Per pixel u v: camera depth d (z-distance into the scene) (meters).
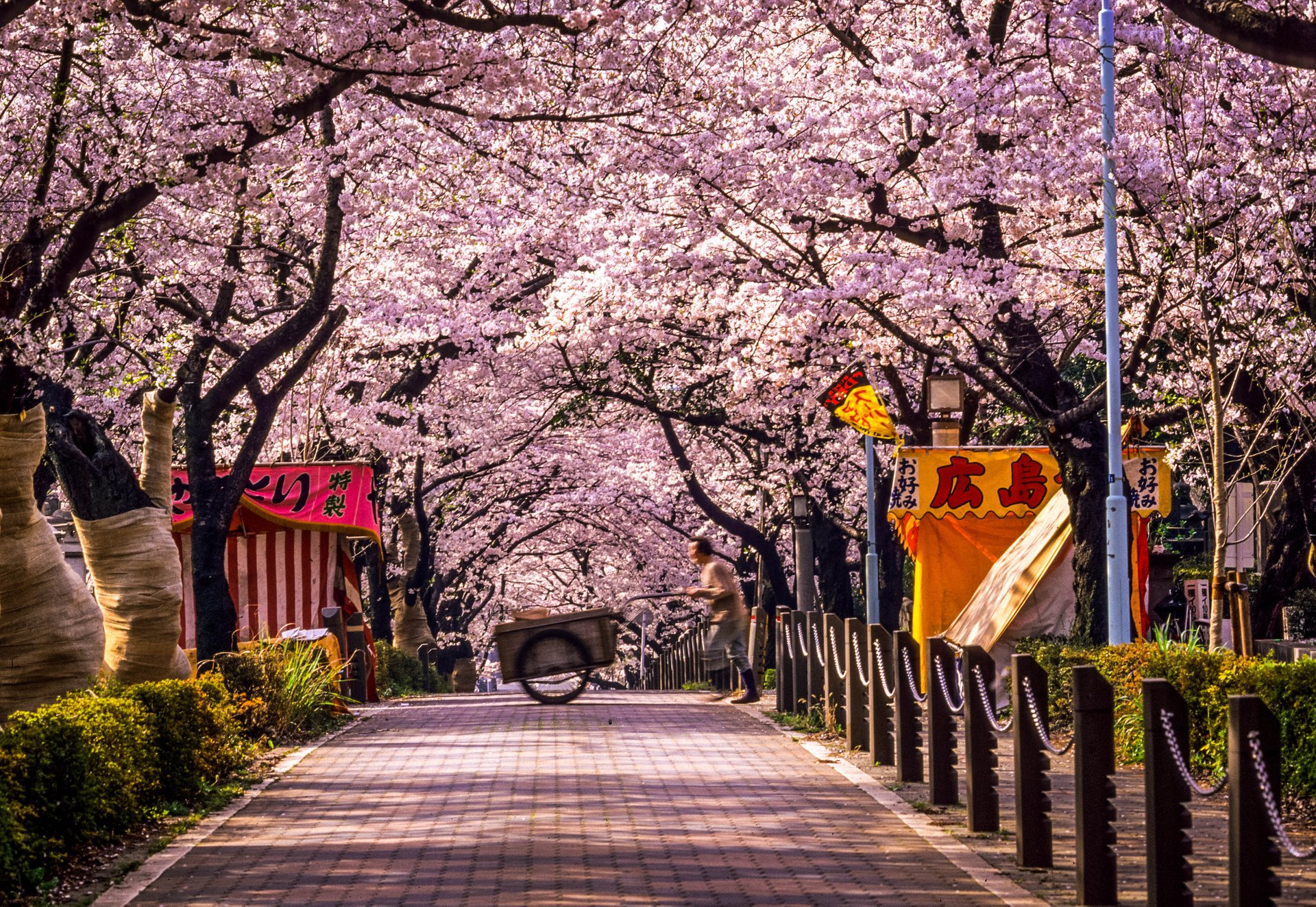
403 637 34.16
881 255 16.78
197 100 13.38
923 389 21.48
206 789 10.90
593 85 14.34
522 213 21.38
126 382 18.59
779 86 17.36
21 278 12.58
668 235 19.05
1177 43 15.20
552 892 7.27
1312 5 13.34
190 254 18.83
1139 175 15.02
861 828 9.16
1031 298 16.64
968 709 9.05
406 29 12.98
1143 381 21.00
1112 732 7.12
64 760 8.25
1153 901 6.55
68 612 12.56
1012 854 8.33
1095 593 15.98
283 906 7.09
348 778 11.91
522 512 42.34
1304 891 7.15
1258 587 20.11
